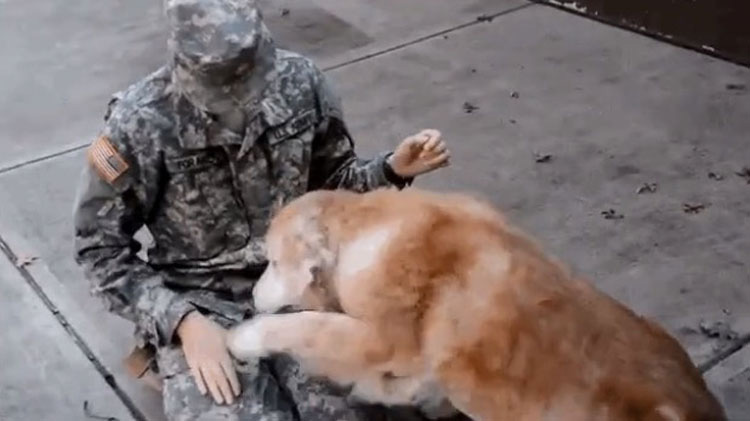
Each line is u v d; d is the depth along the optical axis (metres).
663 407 2.00
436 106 4.46
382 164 2.53
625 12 5.12
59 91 4.77
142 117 2.32
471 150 4.10
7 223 3.74
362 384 2.34
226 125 2.31
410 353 2.22
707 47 4.84
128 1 5.77
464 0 5.55
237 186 2.42
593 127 4.24
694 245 3.47
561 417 2.05
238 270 2.55
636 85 4.57
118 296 2.48
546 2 5.44
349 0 5.62
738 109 4.34
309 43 5.11
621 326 2.16
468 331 2.14
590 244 3.49
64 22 5.52
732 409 2.78
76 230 2.47
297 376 2.52
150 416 2.82
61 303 3.30
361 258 2.26
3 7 5.73
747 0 4.74
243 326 2.41
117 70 4.96
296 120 2.38
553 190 3.81
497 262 2.20
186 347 2.42
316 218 2.33
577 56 4.86
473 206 2.37
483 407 2.15
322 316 2.29
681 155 4.01
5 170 4.11
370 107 4.48
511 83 4.64
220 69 2.13
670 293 3.24
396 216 2.29
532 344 2.10
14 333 3.18
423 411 2.41
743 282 3.28
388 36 5.16
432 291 2.20
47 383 2.97
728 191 3.76
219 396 2.37
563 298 2.15
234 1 2.20
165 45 5.20
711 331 3.07
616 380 2.04
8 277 3.44
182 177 2.39
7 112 4.59
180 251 2.56
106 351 3.08
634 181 3.85
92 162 2.38
